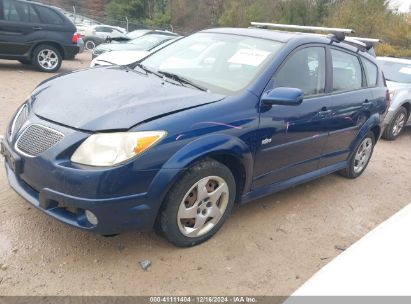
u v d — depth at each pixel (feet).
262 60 12.27
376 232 6.52
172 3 147.84
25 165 9.75
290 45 12.77
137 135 9.14
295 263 10.96
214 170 10.52
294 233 12.50
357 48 16.42
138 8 154.61
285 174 13.19
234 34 13.99
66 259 9.88
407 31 88.48
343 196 15.93
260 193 12.46
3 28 33.42
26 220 11.19
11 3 33.58
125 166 8.96
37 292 8.79
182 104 10.28
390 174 19.74
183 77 12.39
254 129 11.18
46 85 12.01
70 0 161.99
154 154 9.26
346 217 14.15
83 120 9.45
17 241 10.28
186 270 10.03
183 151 9.62
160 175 9.39
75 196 8.98
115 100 10.16
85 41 70.74
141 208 9.43
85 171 8.87
